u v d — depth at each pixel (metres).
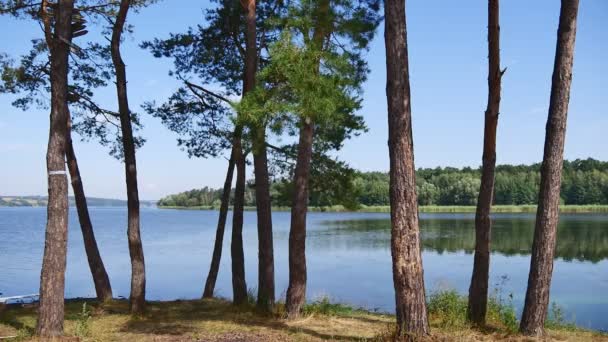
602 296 16.44
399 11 7.21
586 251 28.92
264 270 10.36
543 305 8.00
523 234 39.94
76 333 8.34
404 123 7.17
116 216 117.56
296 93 8.23
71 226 70.19
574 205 86.06
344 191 11.95
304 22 8.42
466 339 7.54
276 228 56.47
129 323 9.53
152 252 32.59
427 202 96.88
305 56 8.18
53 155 8.23
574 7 7.73
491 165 8.94
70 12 8.48
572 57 7.80
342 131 11.41
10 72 11.67
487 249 8.99
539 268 7.99
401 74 7.19
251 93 8.41
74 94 13.14
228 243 39.47
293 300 9.75
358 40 9.26
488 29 8.67
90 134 13.64
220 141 13.03
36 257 29.55
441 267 22.91
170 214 133.62
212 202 165.12
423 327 7.18
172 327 9.09
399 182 7.18
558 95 7.84
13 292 17.67
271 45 8.28
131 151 10.96
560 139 7.89
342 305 12.20
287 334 8.37
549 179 7.93
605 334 8.77
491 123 8.77
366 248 32.38
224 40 12.92
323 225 61.16
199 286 19.58
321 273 21.75
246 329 8.80
